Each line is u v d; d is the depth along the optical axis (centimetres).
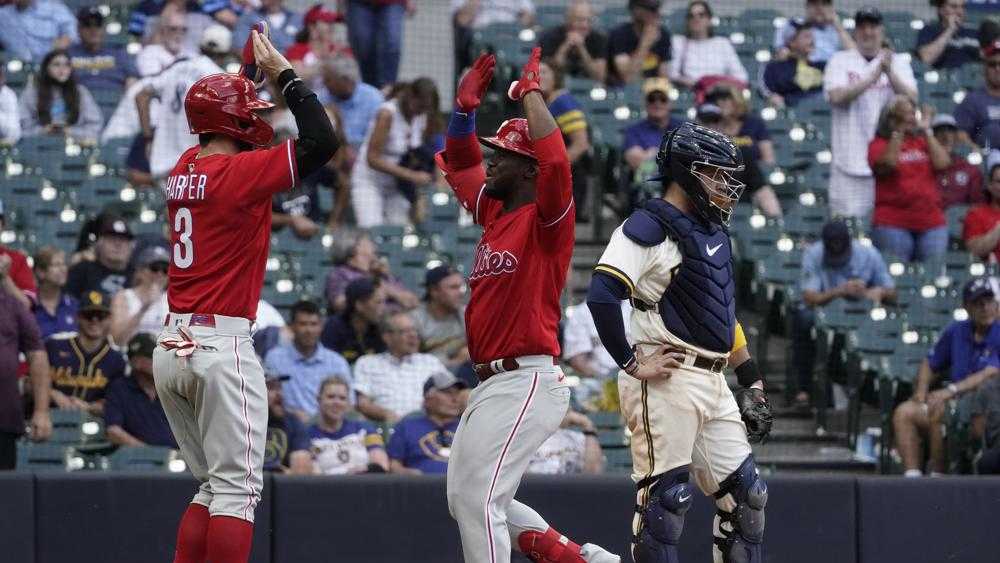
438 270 3612
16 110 4469
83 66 4822
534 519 2227
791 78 4972
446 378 3091
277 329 3506
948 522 2773
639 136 4303
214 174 2030
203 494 2117
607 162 4512
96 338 3312
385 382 3409
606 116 4544
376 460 3100
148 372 3153
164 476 2722
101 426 3180
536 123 2005
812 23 5056
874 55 4656
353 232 3919
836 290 3909
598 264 2095
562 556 2212
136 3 5366
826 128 4816
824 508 2761
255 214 2044
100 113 4616
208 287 2042
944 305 4012
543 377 2070
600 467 3212
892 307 3988
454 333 3631
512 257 2053
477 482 2058
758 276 3994
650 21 4797
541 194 2005
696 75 4916
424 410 3153
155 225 4084
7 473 2689
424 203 4256
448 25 5428
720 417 2172
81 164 4341
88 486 2703
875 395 3747
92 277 3675
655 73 4828
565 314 3803
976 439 3338
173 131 4256
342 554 2730
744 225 4122
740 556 2202
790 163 4612
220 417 2030
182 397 2086
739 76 4950
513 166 2084
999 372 3431
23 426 3039
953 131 4503
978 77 5147
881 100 4491
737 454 2177
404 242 4075
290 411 3170
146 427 3161
